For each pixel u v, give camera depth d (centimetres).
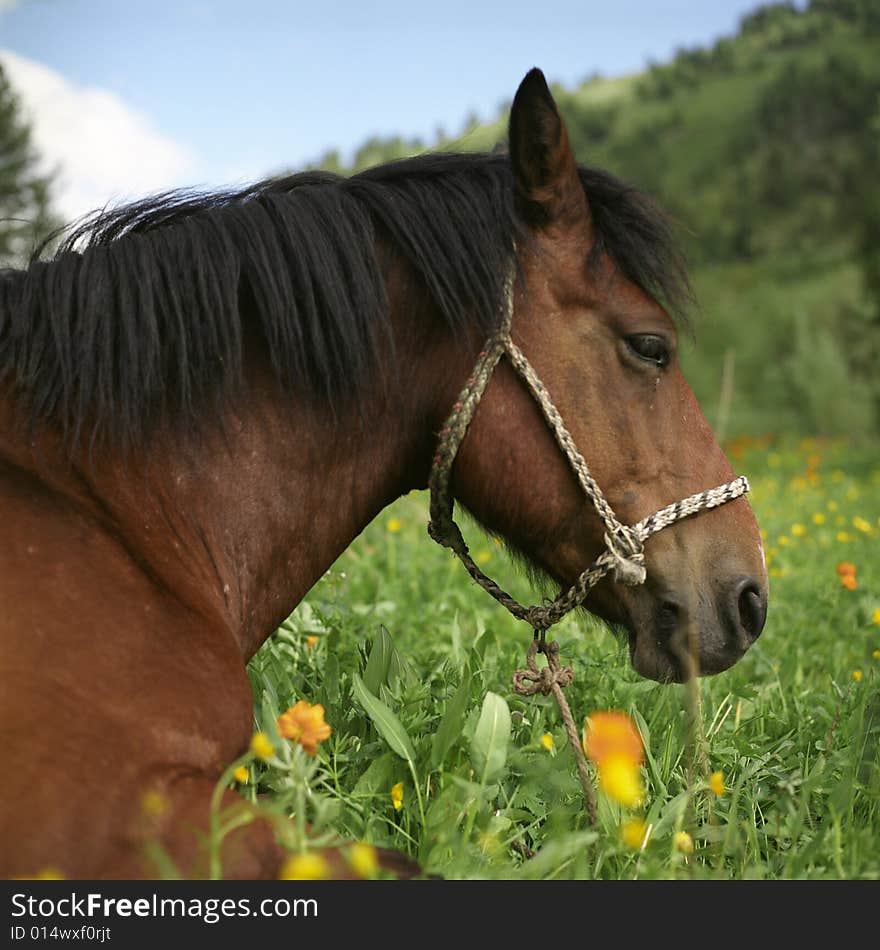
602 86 19200
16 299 230
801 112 11525
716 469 251
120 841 177
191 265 235
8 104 2131
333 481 248
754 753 288
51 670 187
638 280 249
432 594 494
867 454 1711
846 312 4253
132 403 223
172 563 218
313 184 261
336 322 237
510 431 245
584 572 249
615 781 172
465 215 245
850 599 486
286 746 194
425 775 248
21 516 203
